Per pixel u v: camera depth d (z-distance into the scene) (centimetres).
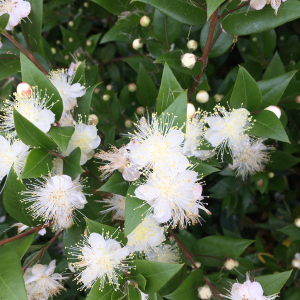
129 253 22
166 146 20
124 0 26
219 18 22
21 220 22
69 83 23
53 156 22
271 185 30
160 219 20
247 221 34
